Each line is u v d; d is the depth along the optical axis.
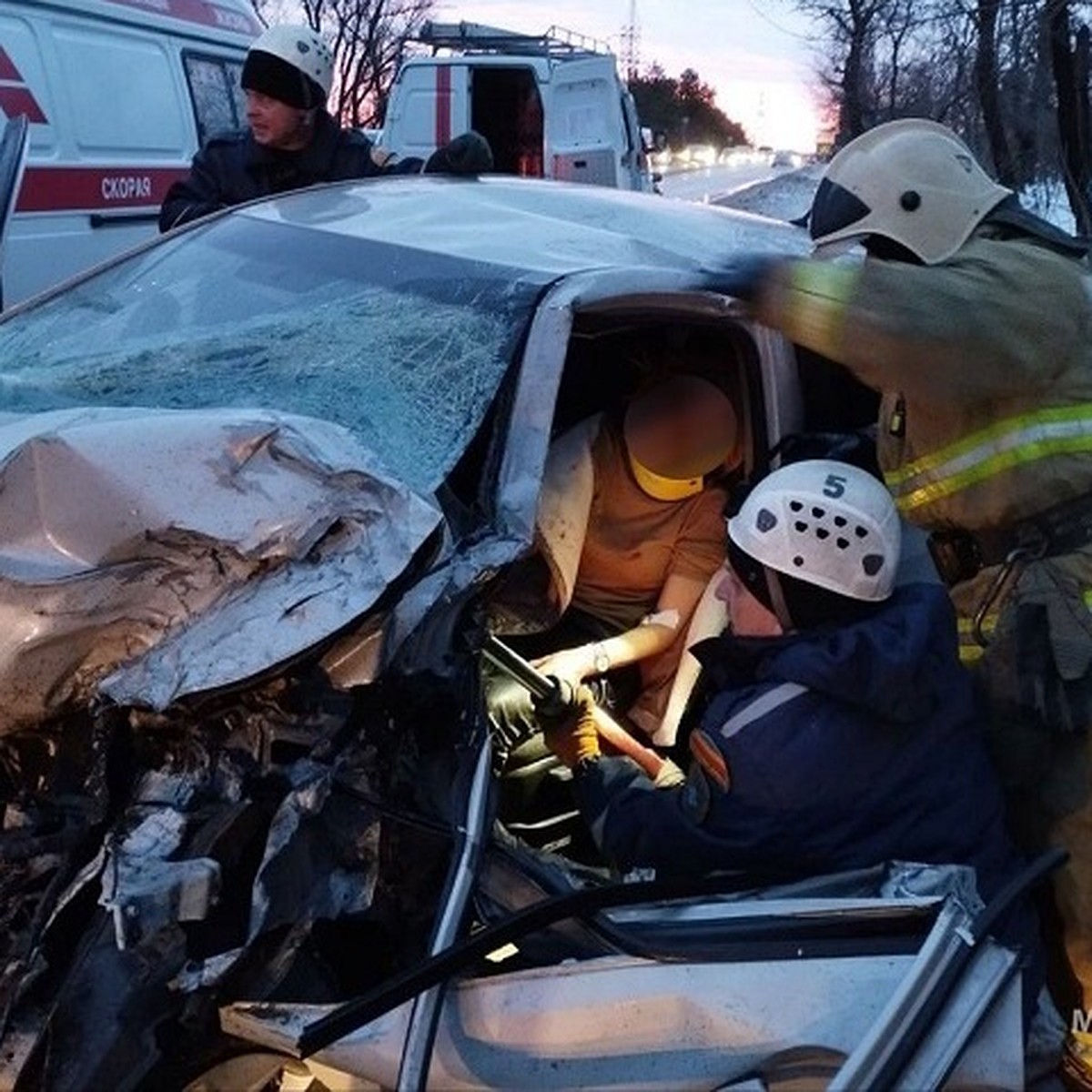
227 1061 1.84
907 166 2.26
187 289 2.97
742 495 2.36
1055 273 2.18
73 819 1.89
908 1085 1.79
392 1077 1.79
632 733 2.82
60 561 1.93
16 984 1.77
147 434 2.02
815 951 1.93
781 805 2.08
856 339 2.05
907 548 2.84
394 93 12.75
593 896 1.88
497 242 2.83
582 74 12.48
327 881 1.84
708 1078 1.86
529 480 2.23
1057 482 2.24
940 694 2.14
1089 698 2.19
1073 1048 2.23
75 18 6.93
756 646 2.16
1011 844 2.26
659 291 2.57
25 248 6.54
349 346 2.52
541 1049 1.84
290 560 1.96
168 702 1.83
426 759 1.99
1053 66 9.84
